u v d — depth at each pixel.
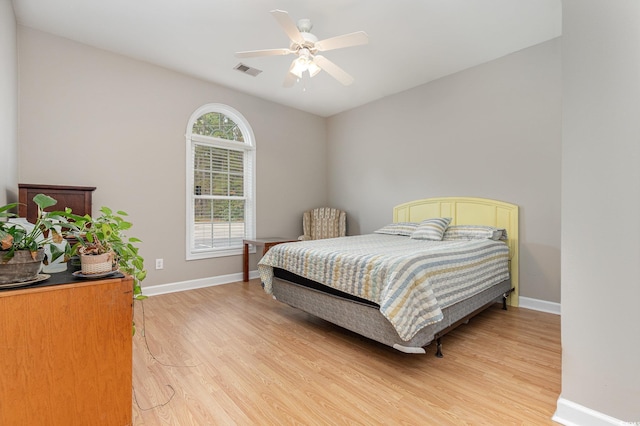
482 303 2.70
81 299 1.27
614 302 1.34
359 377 1.91
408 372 1.96
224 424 1.48
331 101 4.80
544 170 3.13
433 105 4.03
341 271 2.31
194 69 3.75
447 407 1.61
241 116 4.43
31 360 1.17
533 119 3.20
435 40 3.07
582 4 1.42
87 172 3.20
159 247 3.70
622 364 1.32
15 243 1.18
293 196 5.09
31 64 2.89
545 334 2.55
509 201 3.38
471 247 2.67
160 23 2.81
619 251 1.33
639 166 1.28
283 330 2.65
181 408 1.59
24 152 2.85
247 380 1.87
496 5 2.53
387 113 4.59
